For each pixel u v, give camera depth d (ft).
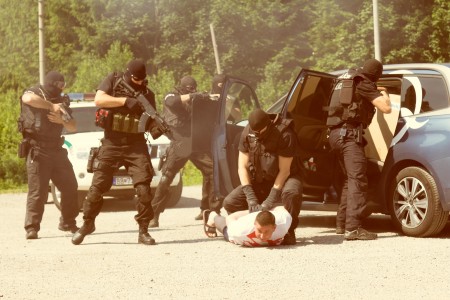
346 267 29.27
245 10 199.41
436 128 36.01
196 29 212.02
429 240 35.50
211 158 42.24
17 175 93.66
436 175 35.65
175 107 43.55
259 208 34.60
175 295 25.35
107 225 45.34
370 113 36.70
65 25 236.63
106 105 35.04
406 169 36.78
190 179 87.51
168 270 29.35
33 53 246.68
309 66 189.16
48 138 39.63
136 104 35.01
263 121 34.27
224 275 28.27
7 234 42.78
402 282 26.68
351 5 170.30
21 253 34.09
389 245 34.09
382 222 43.60
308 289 25.84
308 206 38.96
